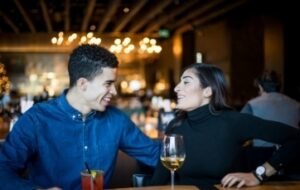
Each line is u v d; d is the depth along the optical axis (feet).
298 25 27.17
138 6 29.81
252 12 31.37
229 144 6.56
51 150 5.92
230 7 29.35
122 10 36.63
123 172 9.92
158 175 6.68
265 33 28.86
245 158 7.55
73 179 5.97
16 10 37.11
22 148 5.73
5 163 5.53
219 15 34.06
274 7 27.27
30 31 47.60
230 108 6.98
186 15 37.22
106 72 5.79
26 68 61.62
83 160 6.01
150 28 41.88
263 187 5.70
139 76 66.64
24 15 35.22
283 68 27.09
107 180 6.30
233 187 5.71
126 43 35.73
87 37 29.89
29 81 61.41
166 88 52.65
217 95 6.78
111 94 5.95
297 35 27.20
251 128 6.48
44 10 32.65
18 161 5.67
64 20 42.24
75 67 5.83
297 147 6.06
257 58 31.32
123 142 6.66
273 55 28.12
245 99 32.63
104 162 6.20
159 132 14.42
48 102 6.17
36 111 6.01
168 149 5.41
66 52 48.55
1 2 33.19
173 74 49.67
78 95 5.92
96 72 5.75
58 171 5.94
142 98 48.49
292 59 27.07
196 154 6.63
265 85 13.11
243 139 6.58
